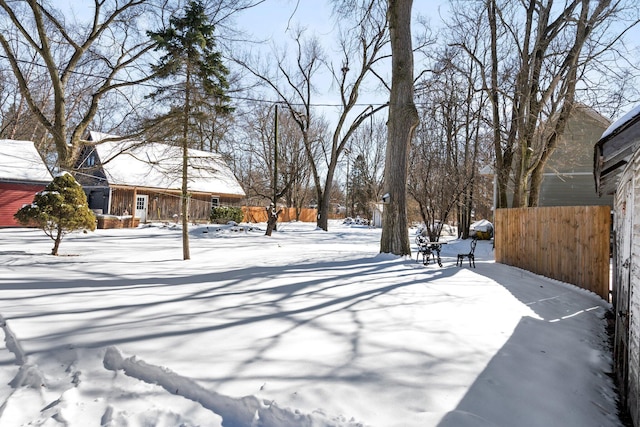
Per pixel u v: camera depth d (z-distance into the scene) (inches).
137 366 110.1
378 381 104.3
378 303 195.2
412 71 390.6
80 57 514.3
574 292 260.8
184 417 87.1
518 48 524.4
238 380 100.7
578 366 134.4
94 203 995.9
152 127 400.2
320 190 967.0
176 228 798.5
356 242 671.8
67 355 118.3
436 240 557.9
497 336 151.5
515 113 528.7
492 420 90.5
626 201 146.2
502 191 594.2
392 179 391.9
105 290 206.8
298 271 289.4
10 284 212.7
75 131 497.7
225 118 416.2
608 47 473.4
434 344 136.7
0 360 116.7
